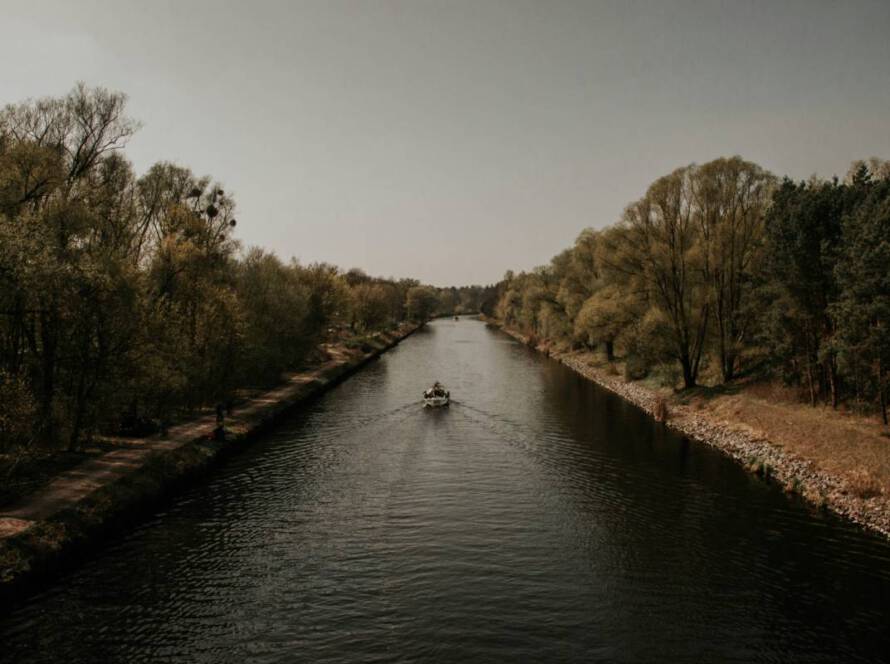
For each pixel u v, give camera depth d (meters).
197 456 37.31
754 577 23.48
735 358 56.97
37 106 37.38
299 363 78.00
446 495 33.22
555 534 27.83
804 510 30.73
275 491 33.59
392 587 22.59
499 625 20.02
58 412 31.66
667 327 55.84
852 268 34.94
